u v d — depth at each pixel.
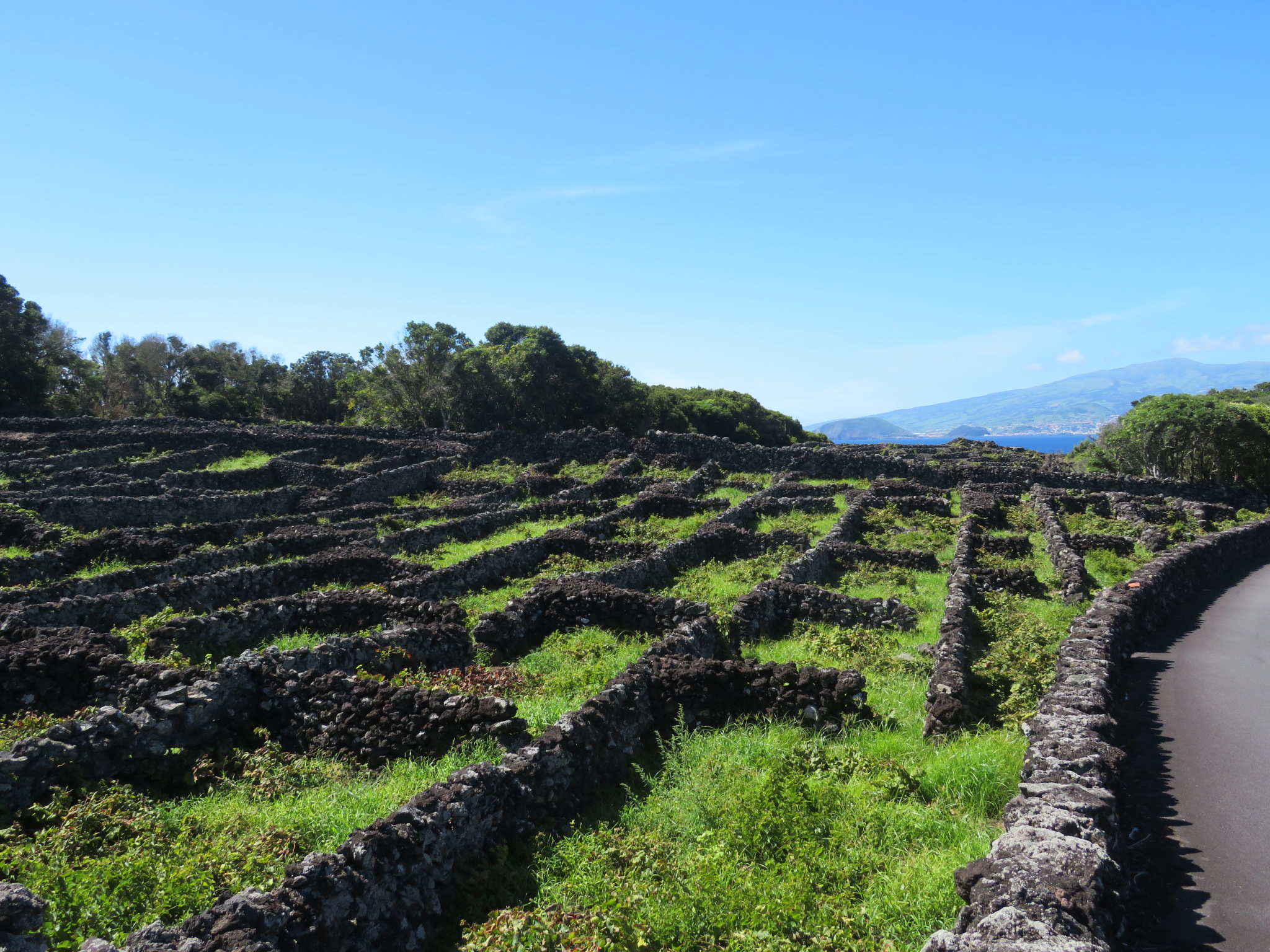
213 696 10.08
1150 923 5.89
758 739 10.05
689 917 6.17
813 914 6.21
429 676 12.39
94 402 64.06
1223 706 10.96
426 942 6.27
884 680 12.83
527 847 7.48
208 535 24.22
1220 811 7.68
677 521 29.08
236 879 6.69
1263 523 29.38
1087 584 19.61
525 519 29.02
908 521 28.78
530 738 9.66
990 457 49.22
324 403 72.69
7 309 52.88
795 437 79.44
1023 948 4.56
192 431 43.91
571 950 5.69
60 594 16.27
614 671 13.08
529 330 57.75
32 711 10.85
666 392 66.62
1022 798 6.80
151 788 9.04
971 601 16.80
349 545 21.69
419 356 54.00
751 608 16.16
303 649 11.62
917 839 7.43
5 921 4.79
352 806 8.23
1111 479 37.31
